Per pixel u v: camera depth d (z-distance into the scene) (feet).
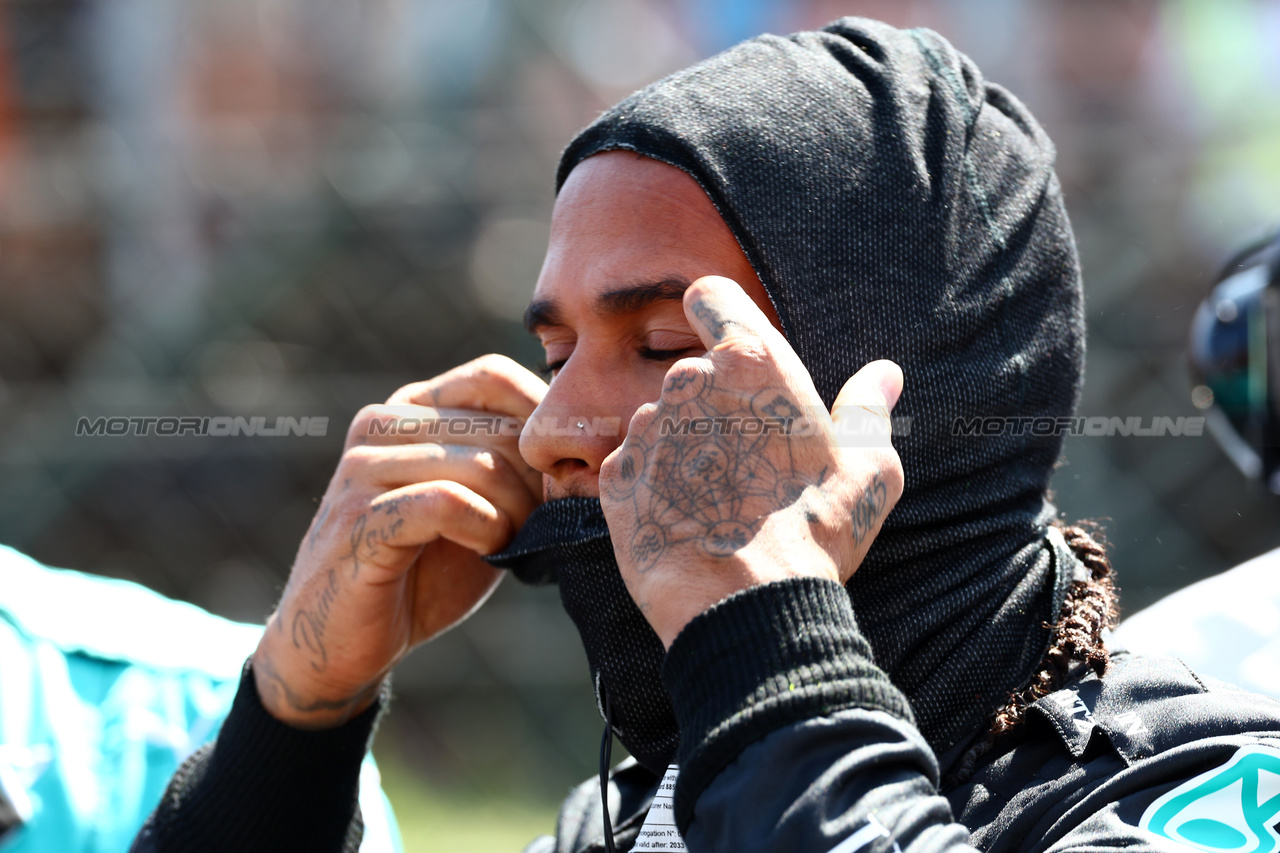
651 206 13.96
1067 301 15.38
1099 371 49.37
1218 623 18.81
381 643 16.42
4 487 52.90
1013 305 14.71
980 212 14.66
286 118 57.57
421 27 58.13
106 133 55.93
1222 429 21.56
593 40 56.90
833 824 10.48
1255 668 18.20
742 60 14.92
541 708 52.06
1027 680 13.53
